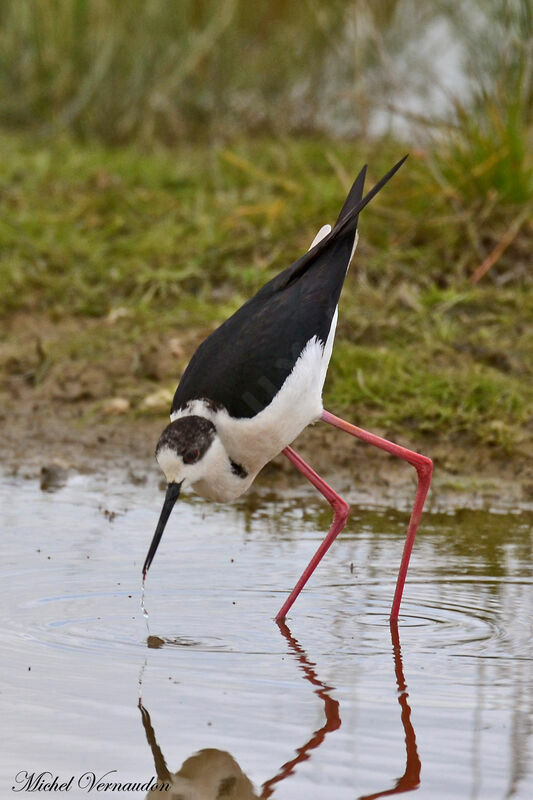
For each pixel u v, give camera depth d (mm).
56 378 12875
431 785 5531
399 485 10781
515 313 13484
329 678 6809
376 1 20094
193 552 9062
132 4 20250
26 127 20281
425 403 11797
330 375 12367
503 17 16984
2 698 6430
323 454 11336
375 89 20219
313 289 8461
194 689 6617
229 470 8016
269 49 20891
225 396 7852
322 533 9570
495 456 11195
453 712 6324
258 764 5742
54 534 9398
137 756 5820
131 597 8102
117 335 13711
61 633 7438
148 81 20141
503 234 14430
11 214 15969
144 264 14781
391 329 13102
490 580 8484
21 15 20234
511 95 15938
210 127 20219
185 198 16641
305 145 18750
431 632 7570
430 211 14766
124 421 12227
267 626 7676
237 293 14242
